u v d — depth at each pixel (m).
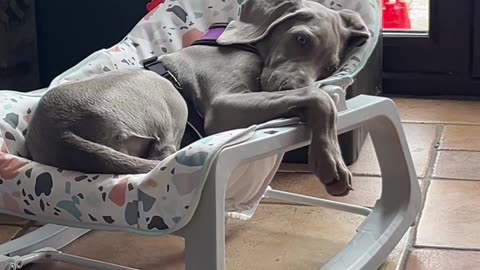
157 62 1.12
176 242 1.18
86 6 1.69
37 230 1.15
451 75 1.88
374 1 1.15
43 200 0.87
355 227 1.20
